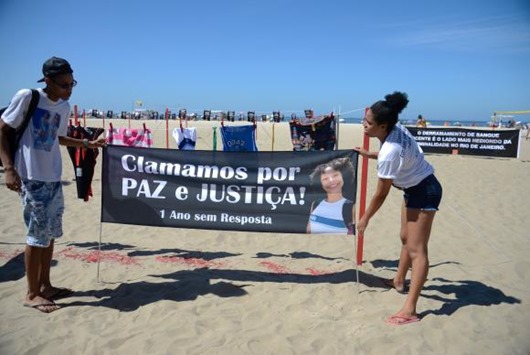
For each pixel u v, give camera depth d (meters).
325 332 3.40
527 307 3.92
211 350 3.12
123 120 42.50
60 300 3.96
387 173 3.42
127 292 4.16
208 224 4.39
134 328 3.44
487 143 18.08
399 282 4.22
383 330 3.41
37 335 3.30
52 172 3.64
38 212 3.56
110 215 4.40
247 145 7.91
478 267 5.06
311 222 4.29
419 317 3.63
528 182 11.56
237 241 6.02
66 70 3.50
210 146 20.17
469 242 6.07
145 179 4.39
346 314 3.74
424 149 19.08
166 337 3.29
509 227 6.93
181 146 8.07
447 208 8.23
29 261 3.66
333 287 4.30
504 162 16.38
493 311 3.81
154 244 5.79
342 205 4.23
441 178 12.24
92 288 4.25
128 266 4.89
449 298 4.11
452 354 3.11
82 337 3.28
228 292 4.19
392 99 3.45
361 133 31.95
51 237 3.71
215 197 4.37
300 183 4.28
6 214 7.09
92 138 5.29
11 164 3.39
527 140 33.75
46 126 3.54
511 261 5.23
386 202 8.81
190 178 4.38
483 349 3.17
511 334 3.40
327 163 4.23
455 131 18.53
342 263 5.12
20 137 3.46
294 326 3.51
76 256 5.19
